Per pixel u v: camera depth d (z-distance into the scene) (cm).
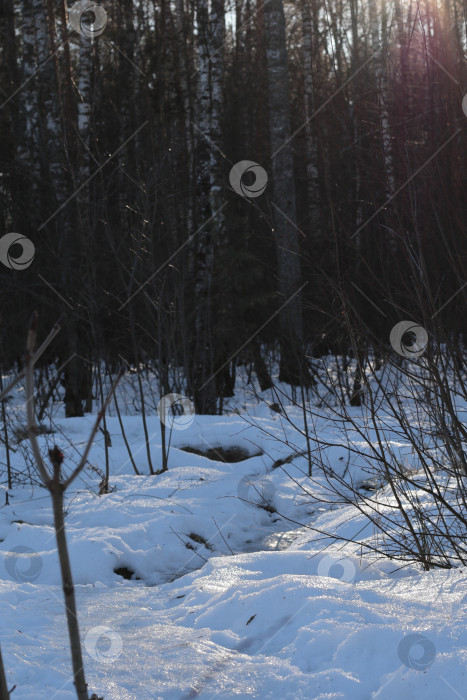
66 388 1175
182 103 1833
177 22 2066
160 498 709
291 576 350
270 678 258
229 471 813
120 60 1970
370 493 681
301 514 695
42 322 1324
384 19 2048
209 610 338
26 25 1543
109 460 851
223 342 1283
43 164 1428
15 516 662
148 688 248
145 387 1258
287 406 1070
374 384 758
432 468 572
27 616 359
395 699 236
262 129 2077
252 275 1312
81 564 533
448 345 429
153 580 545
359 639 267
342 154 1138
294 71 2194
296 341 1208
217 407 1224
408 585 351
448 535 407
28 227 1470
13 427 891
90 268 1157
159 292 964
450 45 512
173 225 1102
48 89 1445
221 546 614
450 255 438
